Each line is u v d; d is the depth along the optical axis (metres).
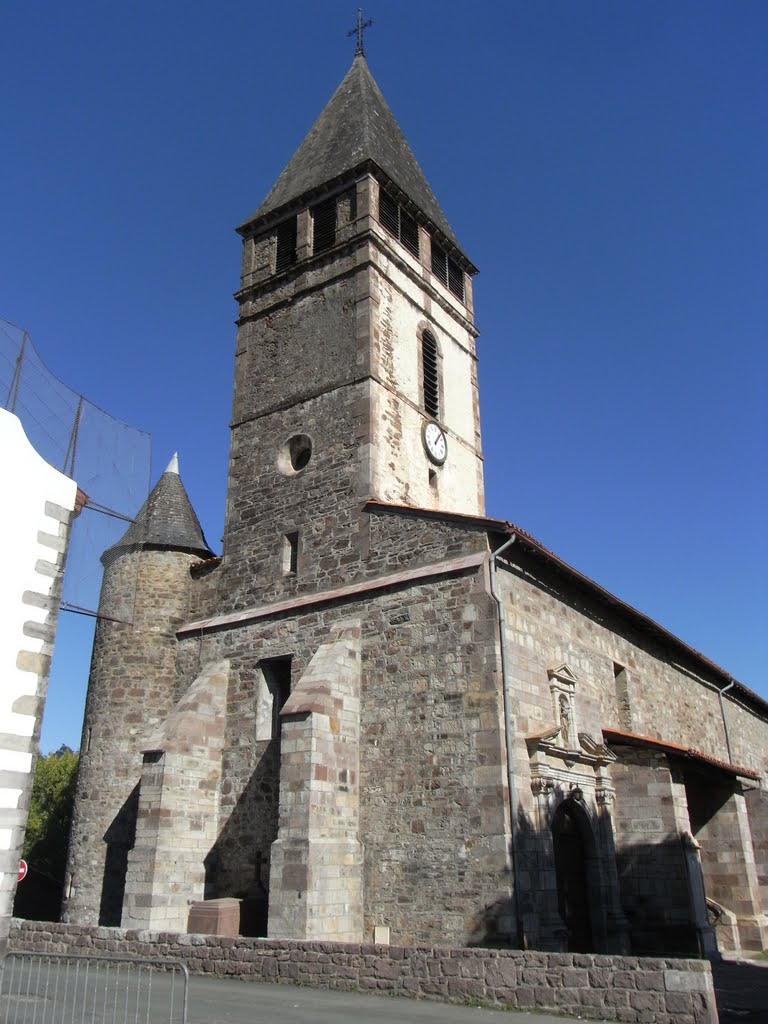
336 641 17.17
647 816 17.61
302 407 21.86
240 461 22.42
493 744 14.93
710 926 17.19
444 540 17.41
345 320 22.12
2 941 9.15
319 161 26.08
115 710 19.92
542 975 9.97
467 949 10.62
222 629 20.19
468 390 26.12
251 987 11.66
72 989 11.39
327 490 20.14
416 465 21.83
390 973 11.03
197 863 17.38
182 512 22.80
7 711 9.59
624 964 9.56
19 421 10.50
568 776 16.41
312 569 19.44
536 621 17.48
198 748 18.20
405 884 15.03
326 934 14.37
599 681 20.00
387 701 16.52
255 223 25.84
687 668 27.03
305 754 15.35
